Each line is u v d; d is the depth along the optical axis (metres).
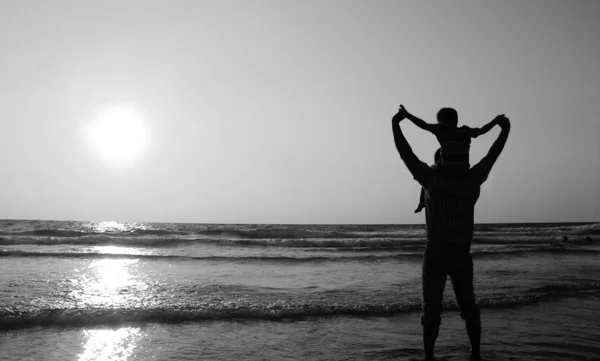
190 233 34.81
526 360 4.04
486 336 5.10
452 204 3.27
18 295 7.82
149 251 20.20
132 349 4.59
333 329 5.55
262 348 4.64
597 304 7.25
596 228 41.91
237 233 35.00
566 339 4.95
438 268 3.45
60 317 5.71
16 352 4.41
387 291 8.90
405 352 4.43
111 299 7.54
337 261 15.27
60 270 11.80
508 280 10.54
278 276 11.27
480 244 27.42
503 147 3.32
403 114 3.31
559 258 16.61
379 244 25.22
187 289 8.91
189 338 5.05
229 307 6.46
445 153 3.28
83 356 4.33
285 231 34.94
